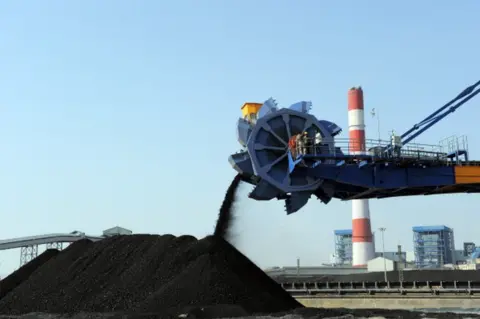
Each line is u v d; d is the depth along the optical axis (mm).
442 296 61875
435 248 162875
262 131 35000
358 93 94312
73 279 34219
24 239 86250
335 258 174625
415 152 36219
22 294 34344
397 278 71750
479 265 105625
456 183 36594
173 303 27484
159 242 34844
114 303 29438
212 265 30047
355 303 69500
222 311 25766
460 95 43719
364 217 97750
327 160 34594
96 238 87812
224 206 36469
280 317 25562
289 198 35250
